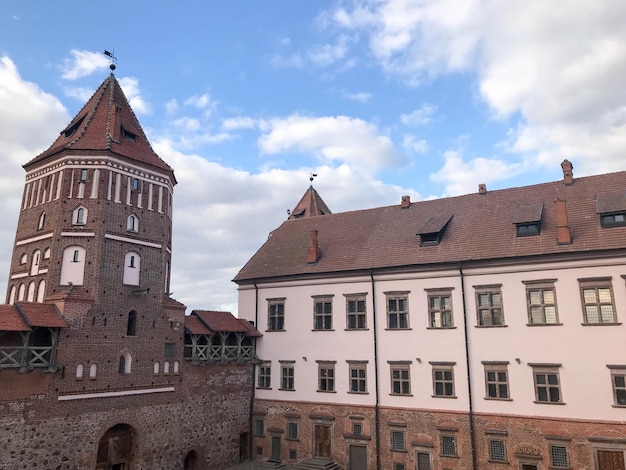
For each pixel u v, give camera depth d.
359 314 34.84
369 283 34.78
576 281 28.12
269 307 38.84
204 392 34.28
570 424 26.91
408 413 31.55
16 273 31.53
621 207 28.33
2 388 23.86
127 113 35.44
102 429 27.59
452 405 30.28
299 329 37.03
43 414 25.17
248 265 41.56
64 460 25.69
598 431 26.16
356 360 34.09
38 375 25.31
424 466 30.59
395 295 33.62
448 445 30.11
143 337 30.88
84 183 30.52
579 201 31.52
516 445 28.05
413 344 32.28
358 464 32.75
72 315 27.28
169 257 35.84
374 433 32.47
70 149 30.64
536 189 34.44
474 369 29.98
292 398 36.25
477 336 30.30
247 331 37.59
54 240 29.34
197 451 33.16
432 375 31.27
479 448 28.97
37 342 26.94
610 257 27.45
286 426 36.03
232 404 36.31
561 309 28.20
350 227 40.50
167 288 35.28
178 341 33.09
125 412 28.95
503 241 31.23
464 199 37.06
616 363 26.38
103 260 29.50
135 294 30.81
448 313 31.70
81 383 27.02
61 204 29.91
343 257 37.06
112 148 31.25
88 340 27.77
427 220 36.66
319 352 35.75
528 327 28.94
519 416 28.22
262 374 38.03
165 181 34.56
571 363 27.45
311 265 37.81
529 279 29.39
